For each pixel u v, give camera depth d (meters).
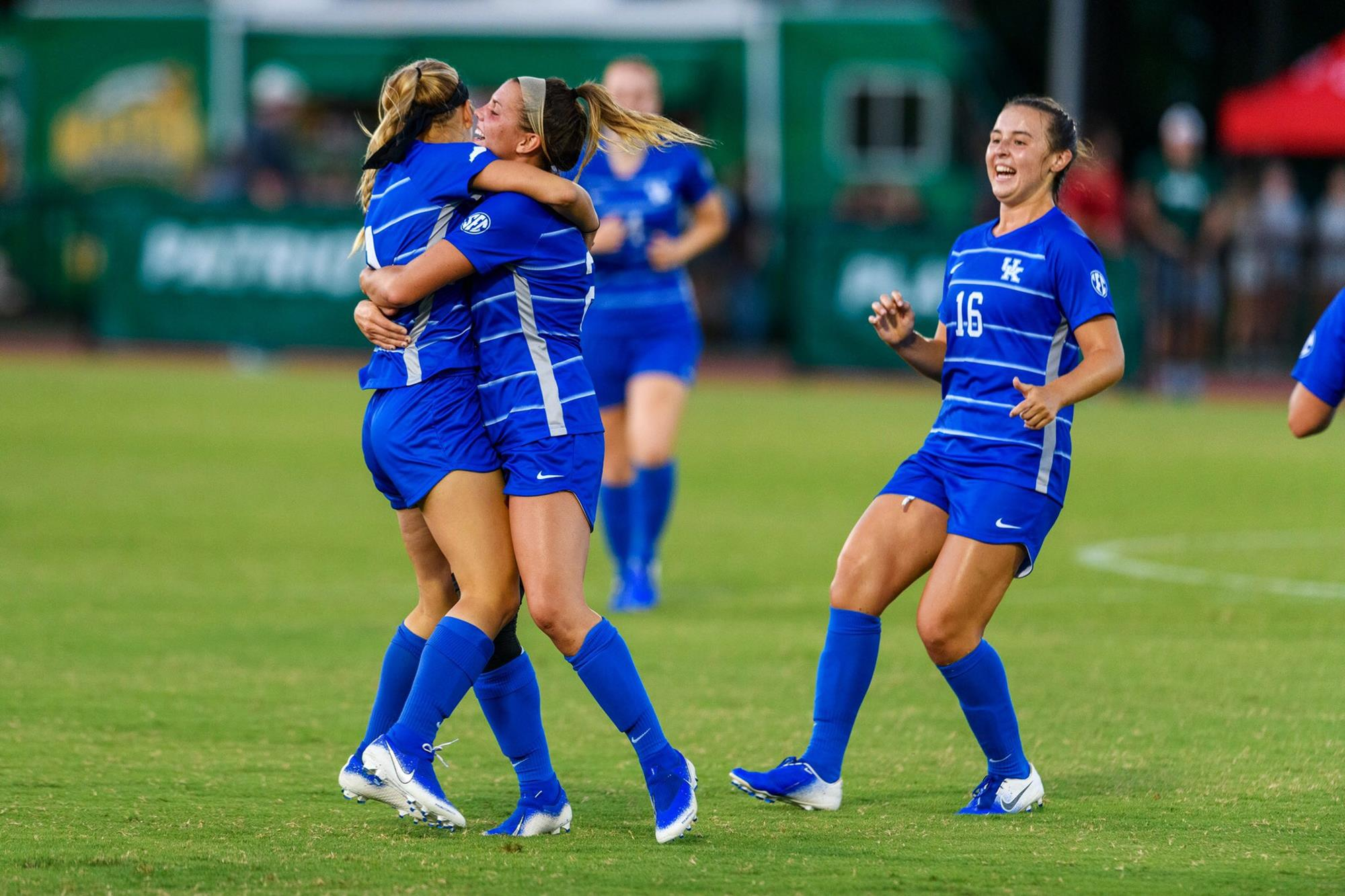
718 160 88.31
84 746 20.81
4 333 80.75
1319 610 30.47
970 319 18.45
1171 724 22.38
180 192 88.00
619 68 31.06
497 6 88.69
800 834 17.41
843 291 72.12
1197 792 19.14
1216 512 42.50
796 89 88.00
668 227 31.89
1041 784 18.44
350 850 16.62
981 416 18.31
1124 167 120.56
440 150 17.50
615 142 30.27
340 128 91.69
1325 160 97.00
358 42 89.31
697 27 87.81
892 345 19.28
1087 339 17.89
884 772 20.20
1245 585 33.00
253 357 74.81
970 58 88.94
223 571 33.72
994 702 18.22
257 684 24.50
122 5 91.19
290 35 90.06
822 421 60.25
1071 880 15.69
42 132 91.75
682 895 15.18
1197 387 70.62
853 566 18.31
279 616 29.53
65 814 17.80
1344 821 17.92
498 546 17.30
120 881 15.47
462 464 17.25
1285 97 77.19
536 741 17.55
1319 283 73.25
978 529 17.98
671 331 31.86
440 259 17.02
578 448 17.36
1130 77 118.50
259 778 19.50
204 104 90.44
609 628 17.25
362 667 25.70
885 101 88.12
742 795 19.09
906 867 16.11
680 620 29.91
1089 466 50.22
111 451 50.00
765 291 77.38
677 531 39.47
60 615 29.22
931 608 18.02
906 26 87.31
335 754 20.69
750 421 60.03
